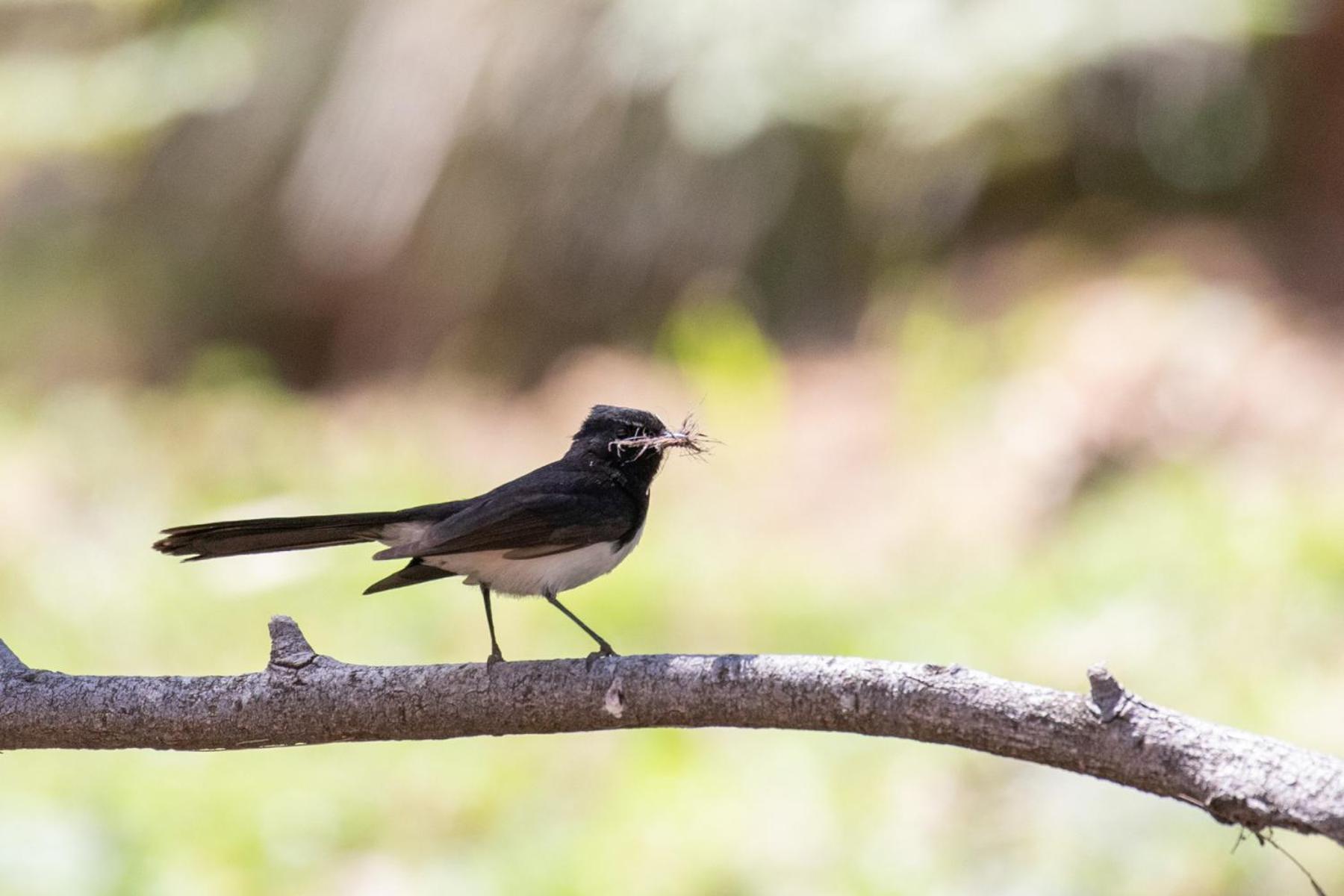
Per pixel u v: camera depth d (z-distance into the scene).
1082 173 16.34
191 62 19.47
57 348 20.91
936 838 7.88
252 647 11.68
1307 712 8.79
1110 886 7.38
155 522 14.37
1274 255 14.77
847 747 8.87
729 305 16.48
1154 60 15.84
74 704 4.16
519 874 8.06
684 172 17.09
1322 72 15.61
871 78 15.81
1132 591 10.41
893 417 14.05
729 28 16.19
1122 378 12.71
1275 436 11.98
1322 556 10.16
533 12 17.77
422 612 11.99
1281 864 7.32
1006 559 11.55
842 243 16.84
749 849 7.98
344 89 18.67
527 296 17.97
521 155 17.67
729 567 12.12
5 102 19.22
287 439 16.53
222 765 9.42
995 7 15.90
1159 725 3.44
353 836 8.66
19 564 13.45
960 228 16.34
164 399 18.58
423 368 18.33
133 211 20.72
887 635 10.59
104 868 8.00
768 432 14.53
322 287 19.55
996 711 3.57
